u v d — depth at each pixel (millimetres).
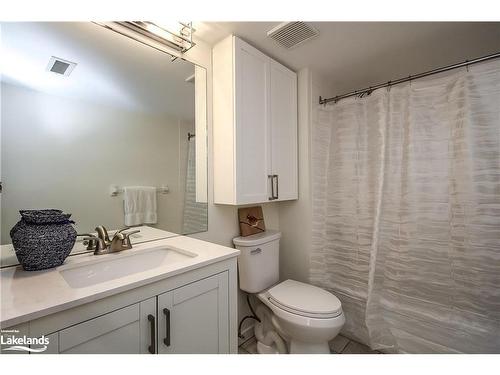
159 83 1314
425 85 1438
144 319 795
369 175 1691
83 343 674
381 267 1627
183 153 1413
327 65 1825
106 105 1139
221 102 1461
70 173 1037
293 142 1837
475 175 1267
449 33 1443
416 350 1465
